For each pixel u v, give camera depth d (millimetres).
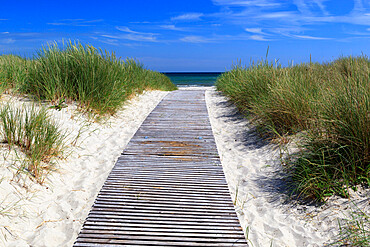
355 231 2254
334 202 2674
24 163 3029
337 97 3213
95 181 3299
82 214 2625
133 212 2641
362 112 2867
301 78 4926
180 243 2240
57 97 5430
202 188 3156
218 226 2480
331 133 3078
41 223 2449
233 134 5262
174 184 3227
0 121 3543
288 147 3984
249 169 3748
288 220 2617
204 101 9047
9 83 5277
